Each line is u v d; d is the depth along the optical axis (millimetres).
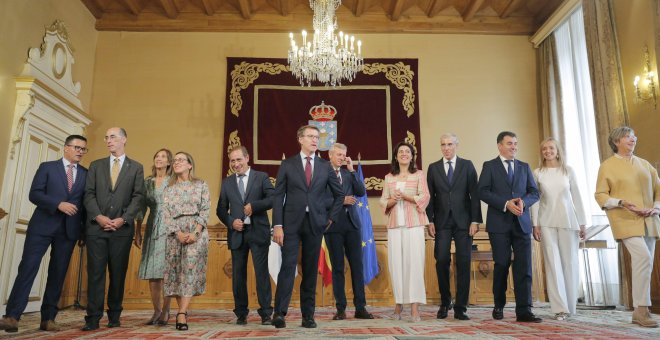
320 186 3354
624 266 5180
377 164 7082
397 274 3797
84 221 3736
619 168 3783
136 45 7484
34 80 5398
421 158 7148
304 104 7289
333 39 5992
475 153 7273
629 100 5379
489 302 6395
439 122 7359
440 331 3039
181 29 7516
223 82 7414
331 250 4145
